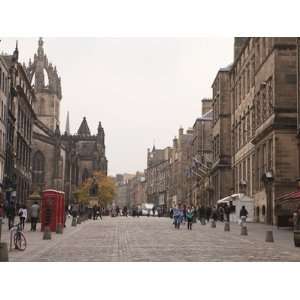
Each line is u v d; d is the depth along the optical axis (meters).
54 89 154.50
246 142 67.88
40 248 24.17
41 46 155.38
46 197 39.69
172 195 165.75
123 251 22.64
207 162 101.75
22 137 89.38
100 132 170.50
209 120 111.50
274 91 51.78
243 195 61.44
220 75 85.38
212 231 41.28
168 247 24.91
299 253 22.05
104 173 163.50
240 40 79.19
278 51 51.81
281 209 45.56
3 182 67.50
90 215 89.69
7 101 70.06
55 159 117.75
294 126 51.28
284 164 51.09
